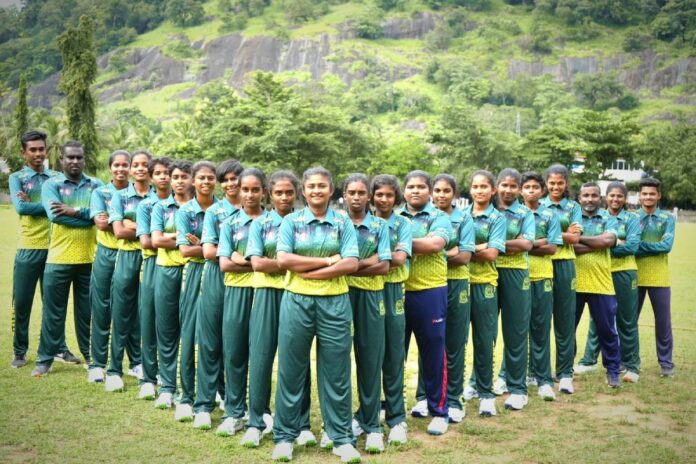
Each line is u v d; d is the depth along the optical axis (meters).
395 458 5.00
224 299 5.53
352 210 5.13
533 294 6.74
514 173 6.43
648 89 137.00
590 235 7.21
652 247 7.60
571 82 144.38
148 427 5.55
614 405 6.46
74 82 44.66
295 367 5.03
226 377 5.54
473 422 5.95
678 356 8.45
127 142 57.00
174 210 6.20
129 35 183.38
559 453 5.12
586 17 159.00
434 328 5.63
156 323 6.25
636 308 7.51
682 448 5.26
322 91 117.94
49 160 43.47
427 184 5.76
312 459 4.98
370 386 5.29
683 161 59.91
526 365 6.47
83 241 7.25
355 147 56.62
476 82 128.00
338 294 4.99
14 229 26.23
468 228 5.92
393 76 148.50
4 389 6.54
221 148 46.06
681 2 146.25
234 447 5.15
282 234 5.00
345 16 172.00
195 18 187.62
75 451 4.96
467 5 177.12
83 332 7.50
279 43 163.12
